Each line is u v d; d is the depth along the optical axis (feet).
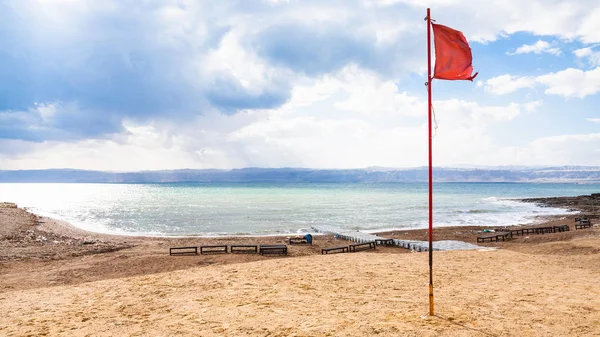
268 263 45.11
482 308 23.81
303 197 303.89
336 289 31.04
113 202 264.52
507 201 259.60
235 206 208.95
